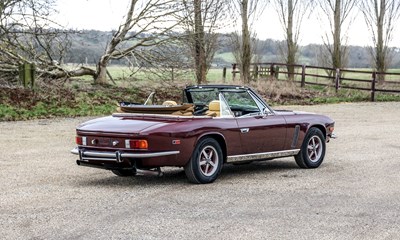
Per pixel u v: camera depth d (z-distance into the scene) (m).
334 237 6.68
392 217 7.62
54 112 20.42
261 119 10.40
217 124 9.62
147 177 10.35
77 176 10.38
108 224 7.11
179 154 9.16
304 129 11.19
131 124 9.21
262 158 10.54
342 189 9.41
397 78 42.22
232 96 10.50
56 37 23.22
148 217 7.46
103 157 9.09
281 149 10.80
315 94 31.17
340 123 20.25
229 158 9.94
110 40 25.98
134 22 25.03
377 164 12.00
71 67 25.66
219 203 8.29
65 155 12.74
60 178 10.16
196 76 27.28
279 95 29.08
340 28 40.47
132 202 8.30
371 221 7.41
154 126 9.05
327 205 8.27
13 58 23.42
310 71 52.28
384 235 6.79
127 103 10.35
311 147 11.45
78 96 23.05
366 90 33.28
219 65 34.09
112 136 9.05
